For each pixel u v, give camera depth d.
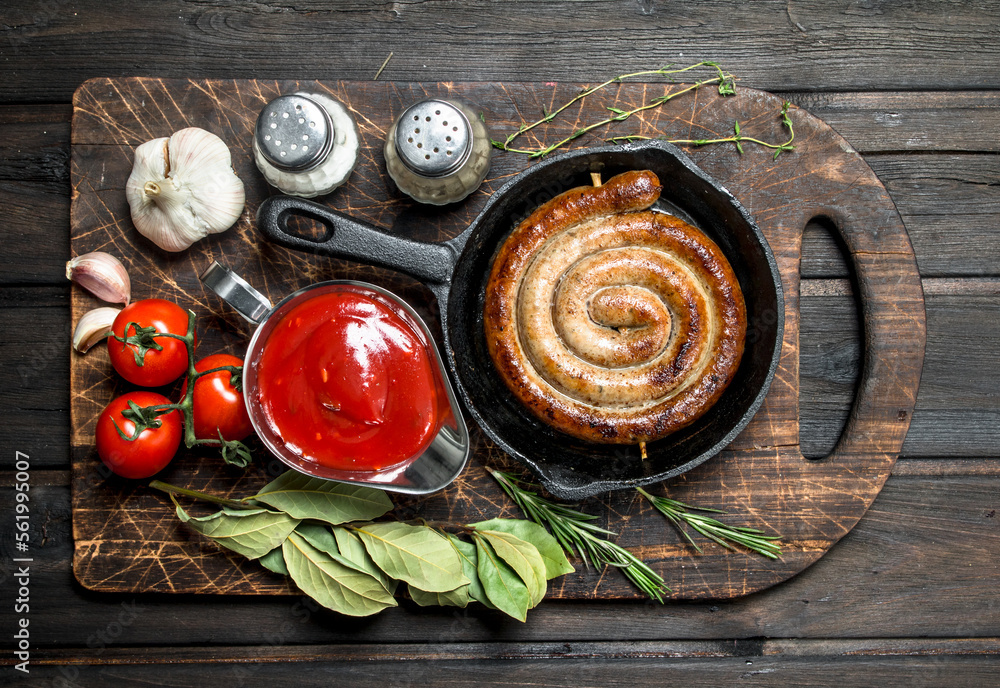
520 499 0.51
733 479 0.52
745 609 0.53
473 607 0.53
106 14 0.54
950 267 0.54
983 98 0.54
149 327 0.46
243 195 0.51
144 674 0.54
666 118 0.52
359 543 0.50
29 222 0.54
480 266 0.52
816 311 0.54
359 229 0.46
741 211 0.47
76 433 0.52
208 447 0.51
